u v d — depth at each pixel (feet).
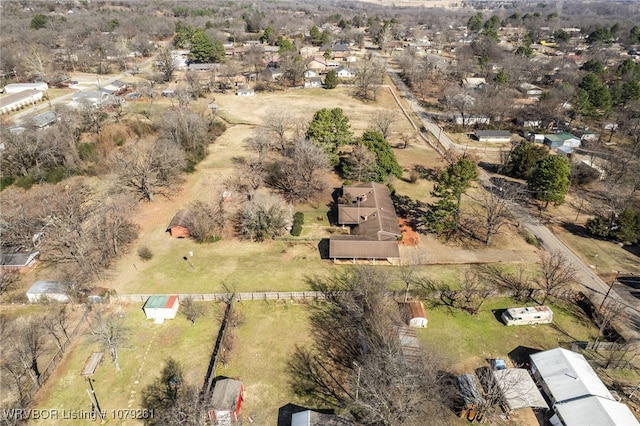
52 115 340.39
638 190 256.73
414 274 186.60
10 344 148.36
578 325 161.17
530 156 277.44
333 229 219.82
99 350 147.23
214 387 128.47
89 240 189.37
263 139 288.10
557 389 128.36
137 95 425.28
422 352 138.51
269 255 200.03
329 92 479.82
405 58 540.52
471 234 217.77
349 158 277.23
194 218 214.69
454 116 401.29
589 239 216.33
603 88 372.99
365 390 118.21
